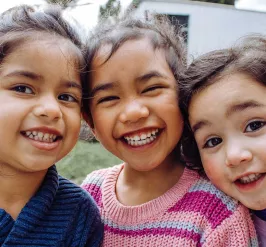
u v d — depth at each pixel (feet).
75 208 1.05
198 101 1.04
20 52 0.93
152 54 1.09
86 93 1.11
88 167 2.88
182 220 1.07
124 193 1.21
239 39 1.25
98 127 1.12
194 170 1.17
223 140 1.01
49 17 1.07
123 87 1.06
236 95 0.98
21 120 0.91
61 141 0.98
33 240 0.96
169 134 1.11
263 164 0.97
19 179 0.98
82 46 1.11
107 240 1.13
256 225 1.09
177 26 1.38
